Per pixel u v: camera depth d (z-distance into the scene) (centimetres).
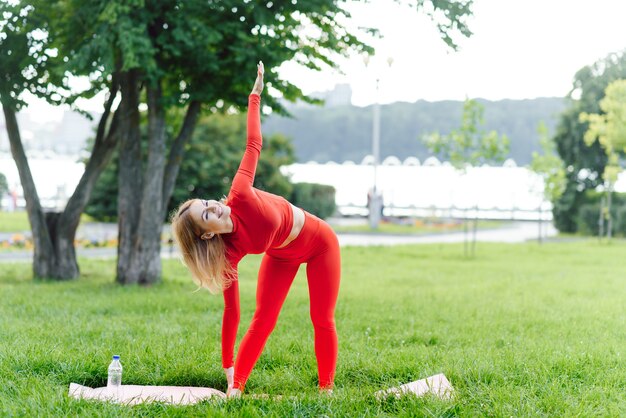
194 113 1159
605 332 718
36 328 692
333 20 1077
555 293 1081
